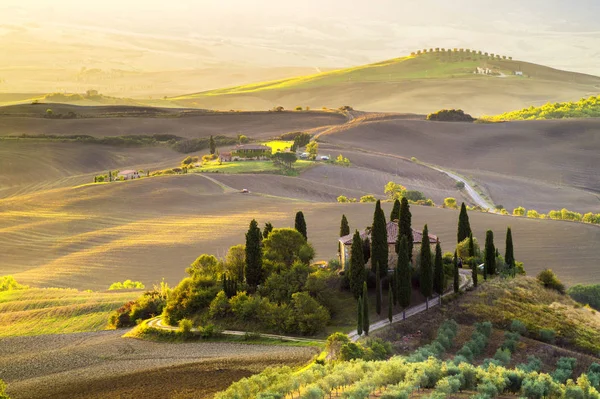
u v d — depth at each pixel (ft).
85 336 350.64
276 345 303.07
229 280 357.20
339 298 352.49
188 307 350.02
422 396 220.23
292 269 352.28
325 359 267.18
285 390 219.20
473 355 290.56
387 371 230.89
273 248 384.68
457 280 347.56
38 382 269.85
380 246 357.20
